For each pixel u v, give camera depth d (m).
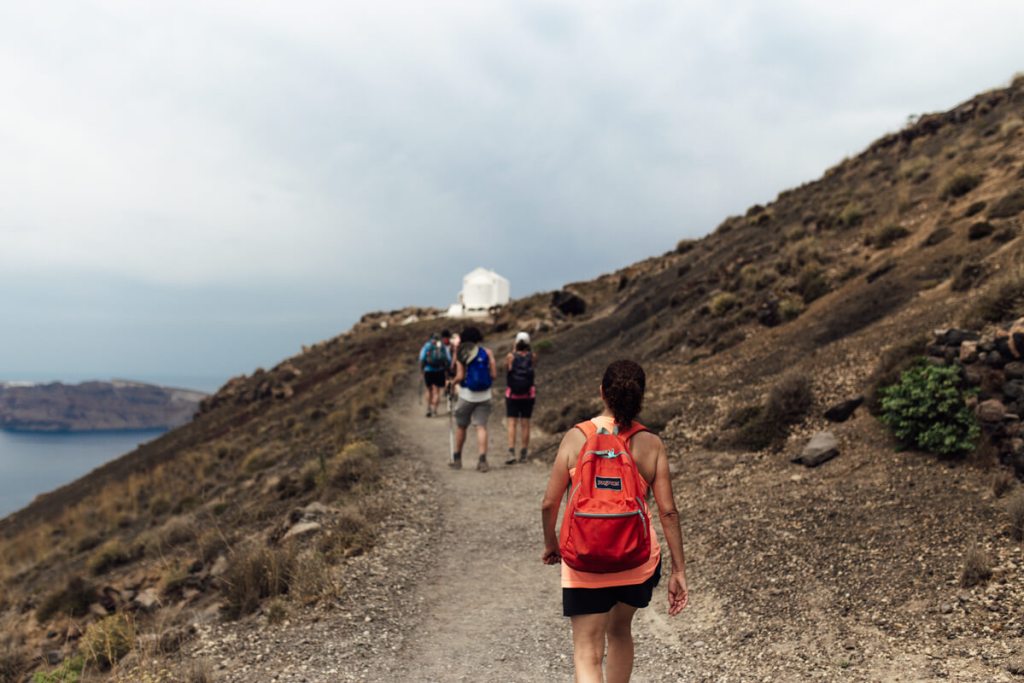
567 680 4.46
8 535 29.89
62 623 8.53
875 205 21.30
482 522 8.48
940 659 3.92
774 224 27.02
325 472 11.10
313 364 47.25
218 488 17.09
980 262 11.46
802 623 4.77
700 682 4.19
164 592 8.47
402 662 4.81
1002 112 23.56
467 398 11.00
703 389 12.34
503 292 62.09
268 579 6.34
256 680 4.45
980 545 5.11
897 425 7.51
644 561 2.84
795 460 8.16
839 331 12.50
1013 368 6.60
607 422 3.04
